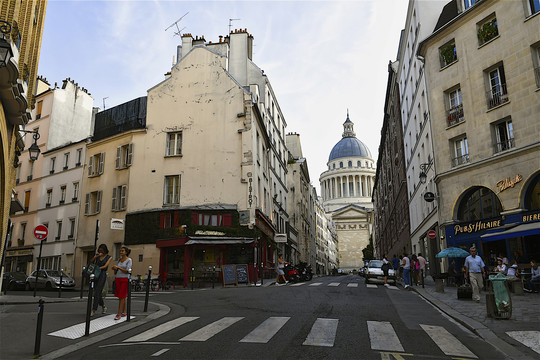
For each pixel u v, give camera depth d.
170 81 30.55
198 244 25.88
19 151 17.33
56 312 11.46
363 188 138.50
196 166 28.50
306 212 61.88
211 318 10.15
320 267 85.50
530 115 19.25
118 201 29.97
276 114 43.25
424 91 27.86
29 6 14.17
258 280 27.77
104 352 7.11
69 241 33.50
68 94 40.81
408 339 7.86
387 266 23.16
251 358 6.43
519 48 20.02
